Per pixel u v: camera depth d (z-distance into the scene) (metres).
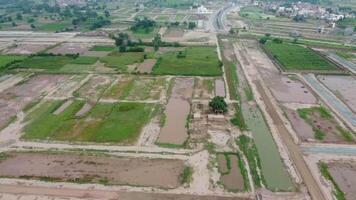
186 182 50.31
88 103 77.56
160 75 96.06
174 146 59.59
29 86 88.62
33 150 58.59
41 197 47.28
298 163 54.97
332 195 47.56
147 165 54.28
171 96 81.31
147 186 49.53
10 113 72.75
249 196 47.41
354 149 59.12
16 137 62.91
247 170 53.28
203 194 47.84
